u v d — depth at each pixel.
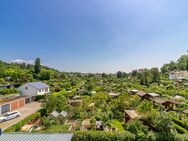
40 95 75.12
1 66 132.62
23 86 76.38
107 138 30.80
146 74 119.69
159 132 32.47
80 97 74.44
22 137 16.77
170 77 144.62
